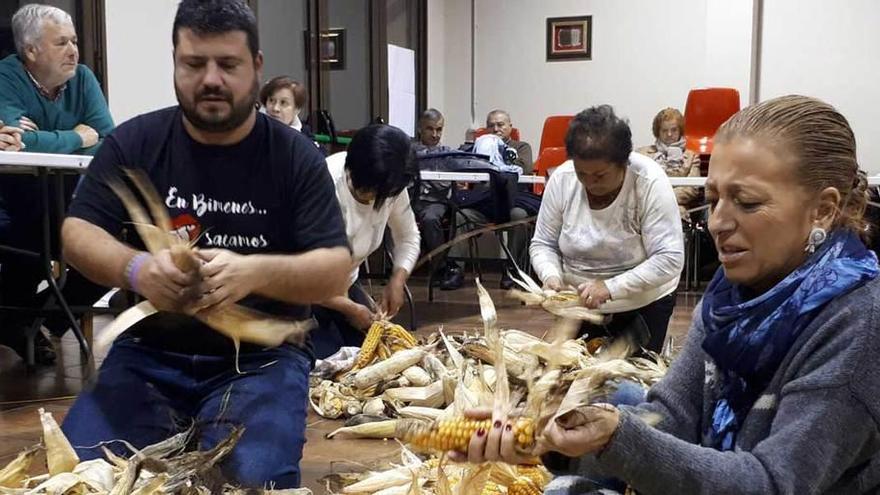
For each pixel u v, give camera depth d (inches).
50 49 143.4
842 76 294.4
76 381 129.0
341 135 276.2
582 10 322.7
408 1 320.8
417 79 329.1
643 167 108.3
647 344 110.2
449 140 341.7
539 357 58.2
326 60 274.7
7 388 124.4
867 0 289.4
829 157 40.6
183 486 54.6
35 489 56.6
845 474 41.9
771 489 38.7
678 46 312.5
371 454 92.7
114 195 70.1
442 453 49.6
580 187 113.2
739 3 299.1
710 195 43.0
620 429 39.2
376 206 108.0
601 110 103.7
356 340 125.1
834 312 40.1
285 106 179.0
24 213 138.3
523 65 331.9
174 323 72.4
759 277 42.1
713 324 44.3
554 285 109.3
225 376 72.4
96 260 65.5
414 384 109.4
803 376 40.2
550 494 48.6
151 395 70.9
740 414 43.9
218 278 61.1
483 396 60.4
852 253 40.9
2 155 106.0
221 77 65.9
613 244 110.5
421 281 266.8
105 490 58.1
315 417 109.0
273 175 71.1
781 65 299.9
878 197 157.9
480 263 247.1
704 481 38.8
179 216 71.0
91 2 195.6
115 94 202.2
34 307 139.6
